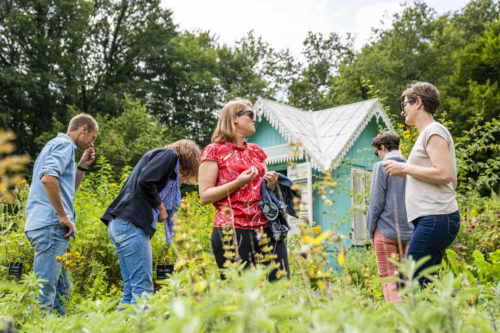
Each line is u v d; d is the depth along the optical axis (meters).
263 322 0.81
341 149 10.21
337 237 1.44
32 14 20.73
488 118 17.23
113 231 2.91
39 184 3.25
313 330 0.87
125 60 26.50
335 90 28.88
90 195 5.88
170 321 0.92
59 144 3.24
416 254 2.37
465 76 20.02
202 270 1.79
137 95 25.95
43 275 3.06
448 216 2.36
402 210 3.20
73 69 22.14
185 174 3.33
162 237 4.94
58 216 3.16
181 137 24.09
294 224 8.09
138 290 2.86
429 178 2.34
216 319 1.12
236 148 2.59
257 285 1.31
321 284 1.34
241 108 2.61
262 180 2.49
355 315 1.06
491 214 5.16
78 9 22.70
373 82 24.20
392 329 1.07
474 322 1.07
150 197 2.88
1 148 0.80
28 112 22.02
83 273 4.42
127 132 19.61
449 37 28.02
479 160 13.01
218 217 2.45
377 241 3.27
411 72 25.84
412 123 2.68
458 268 3.23
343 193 9.50
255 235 2.38
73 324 1.31
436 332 0.93
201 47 31.09
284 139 11.55
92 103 24.23
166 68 27.38
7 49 21.08
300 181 9.91
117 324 1.24
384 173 3.28
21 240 4.31
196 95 26.94
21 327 1.82
